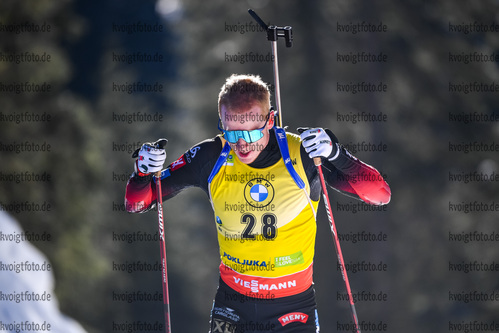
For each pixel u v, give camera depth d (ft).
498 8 242.78
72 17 247.29
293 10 243.81
